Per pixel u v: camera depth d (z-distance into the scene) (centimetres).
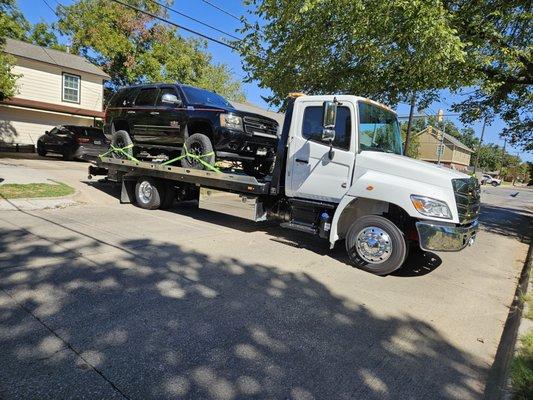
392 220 637
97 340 345
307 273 590
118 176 1048
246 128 813
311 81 1257
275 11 1070
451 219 570
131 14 2966
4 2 1828
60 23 2992
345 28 1012
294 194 716
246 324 403
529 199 3500
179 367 316
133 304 423
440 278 645
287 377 318
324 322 427
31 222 736
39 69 2311
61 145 1858
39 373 292
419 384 328
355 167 640
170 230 777
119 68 3184
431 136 6500
